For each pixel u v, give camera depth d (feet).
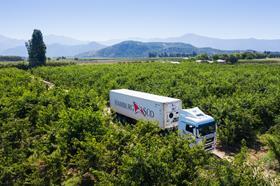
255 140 89.04
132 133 60.44
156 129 62.64
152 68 262.26
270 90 125.49
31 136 73.82
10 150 58.54
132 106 107.24
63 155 60.44
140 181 44.09
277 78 160.86
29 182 50.67
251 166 45.98
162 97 100.32
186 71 216.33
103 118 73.51
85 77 219.00
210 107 101.14
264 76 175.22
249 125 86.22
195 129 73.72
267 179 48.67
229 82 154.40
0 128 72.54
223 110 91.56
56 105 92.58
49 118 81.05
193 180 45.85
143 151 47.11
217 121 89.61
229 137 84.28
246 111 89.71
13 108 92.12
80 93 112.68
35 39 439.22
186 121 76.89
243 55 556.51
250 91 131.44
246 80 161.38
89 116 68.59
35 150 59.47
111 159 54.60
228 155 79.00
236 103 97.66
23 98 98.94
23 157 56.44
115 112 118.21
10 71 257.96
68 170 62.85
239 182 41.37
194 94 122.72
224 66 284.61
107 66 310.65
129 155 49.96
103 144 56.85
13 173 49.57
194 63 332.19
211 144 76.23
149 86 155.33
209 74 190.39
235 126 85.05
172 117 91.30
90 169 53.16
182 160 48.42
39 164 57.98
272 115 99.35
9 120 79.00
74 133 65.41
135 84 163.12
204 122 74.28
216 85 139.33
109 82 174.40
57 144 63.57
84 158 57.26
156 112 93.04
